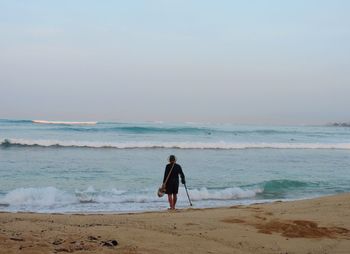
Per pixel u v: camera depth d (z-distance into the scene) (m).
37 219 8.37
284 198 15.63
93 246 5.64
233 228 7.75
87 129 55.16
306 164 28.30
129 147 35.97
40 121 84.88
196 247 6.20
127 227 7.48
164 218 8.75
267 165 26.69
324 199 12.20
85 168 21.91
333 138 63.97
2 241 5.57
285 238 7.13
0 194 14.23
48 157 26.58
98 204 13.20
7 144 33.25
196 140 46.66
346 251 6.42
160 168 22.77
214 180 19.19
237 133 62.12
